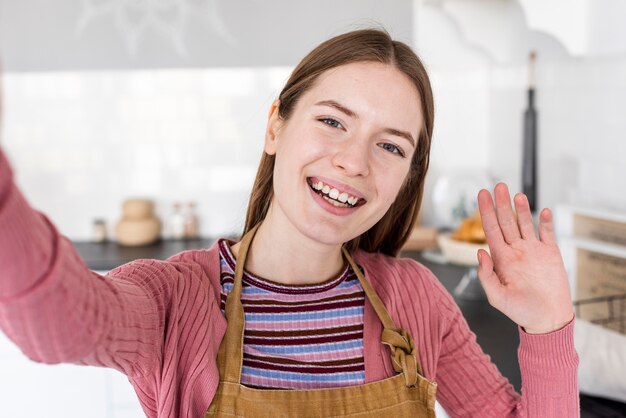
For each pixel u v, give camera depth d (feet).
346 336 2.98
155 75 9.82
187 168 10.00
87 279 2.05
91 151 9.91
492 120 9.39
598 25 6.07
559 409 3.05
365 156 2.77
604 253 5.65
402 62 2.86
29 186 9.91
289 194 2.82
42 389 7.55
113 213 10.03
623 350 4.33
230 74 9.84
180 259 2.99
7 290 1.79
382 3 9.58
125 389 7.55
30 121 9.81
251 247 3.05
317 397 2.79
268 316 2.92
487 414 3.26
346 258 3.19
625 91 6.08
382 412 2.87
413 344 3.05
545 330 3.03
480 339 5.05
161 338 2.60
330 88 2.80
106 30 9.70
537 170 7.91
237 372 2.75
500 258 3.11
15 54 9.67
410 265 3.44
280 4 9.70
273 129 3.11
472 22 8.73
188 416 2.69
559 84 7.32
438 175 9.72
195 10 9.71
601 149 6.53
